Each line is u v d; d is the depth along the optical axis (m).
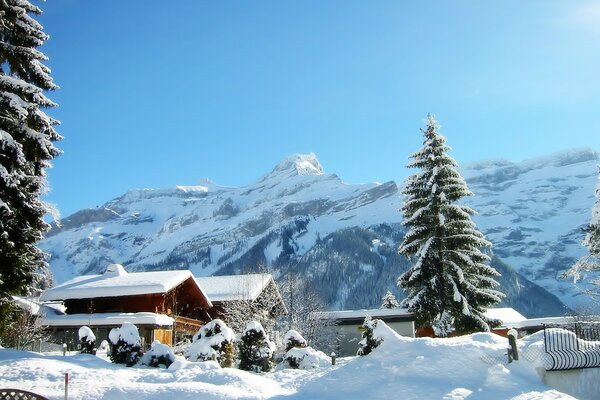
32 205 23.69
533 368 16.98
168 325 39.91
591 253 31.03
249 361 26.88
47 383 18.17
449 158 36.12
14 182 21.98
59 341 38.78
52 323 38.81
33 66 23.44
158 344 25.47
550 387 16.41
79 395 16.38
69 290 40.41
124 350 25.28
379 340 21.31
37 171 24.38
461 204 36.22
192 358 25.97
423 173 36.25
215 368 22.02
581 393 16.61
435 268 34.44
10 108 22.09
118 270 44.66
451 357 18.14
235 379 19.39
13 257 23.38
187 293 45.38
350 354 47.50
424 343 19.36
